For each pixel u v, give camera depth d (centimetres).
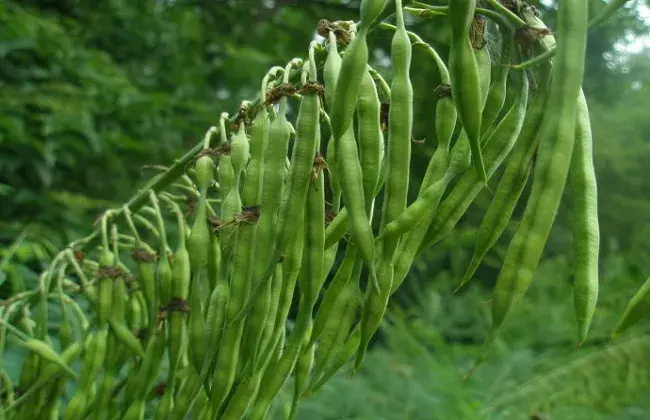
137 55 158
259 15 194
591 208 35
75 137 116
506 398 74
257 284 40
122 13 156
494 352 120
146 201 50
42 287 52
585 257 35
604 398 68
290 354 41
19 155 103
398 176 38
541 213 35
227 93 179
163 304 47
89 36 149
